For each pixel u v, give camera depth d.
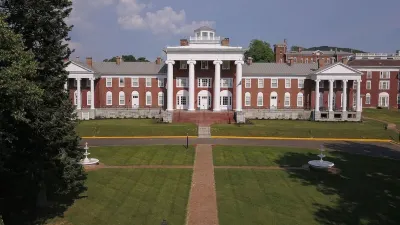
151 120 69.00
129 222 22.58
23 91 17.98
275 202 26.05
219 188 28.91
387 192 28.44
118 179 30.92
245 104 78.81
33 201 25.36
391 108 93.50
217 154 40.91
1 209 23.61
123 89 78.44
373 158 40.53
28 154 22.53
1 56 17.30
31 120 21.50
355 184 30.39
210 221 22.67
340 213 24.16
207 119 66.31
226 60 71.81
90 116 71.25
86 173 32.38
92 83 73.00
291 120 72.69
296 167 35.81
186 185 29.59
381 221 22.94
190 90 71.12
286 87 78.25
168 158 38.72
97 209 24.55
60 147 23.95
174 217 23.31
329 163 34.78
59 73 23.75
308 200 26.53
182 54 70.94
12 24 21.81
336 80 75.94
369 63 97.00
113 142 48.06
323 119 72.12
